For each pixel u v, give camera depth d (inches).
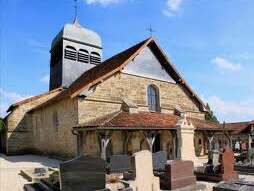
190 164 494.6
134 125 714.8
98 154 763.4
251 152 789.9
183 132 752.3
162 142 907.4
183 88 1070.4
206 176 556.7
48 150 1028.5
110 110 853.8
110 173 611.2
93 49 1311.5
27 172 617.0
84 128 737.0
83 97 808.3
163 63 1025.5
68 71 1227.9
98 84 841.5
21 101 1206.3
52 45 1358.3
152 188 440.5
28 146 1208.8
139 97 930.1
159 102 982.4
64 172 377.7
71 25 1278.3
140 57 960.3
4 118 1317.7
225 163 544.4
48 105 985.5
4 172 665.0
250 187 336.8
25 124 1210.0
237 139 1464.1
